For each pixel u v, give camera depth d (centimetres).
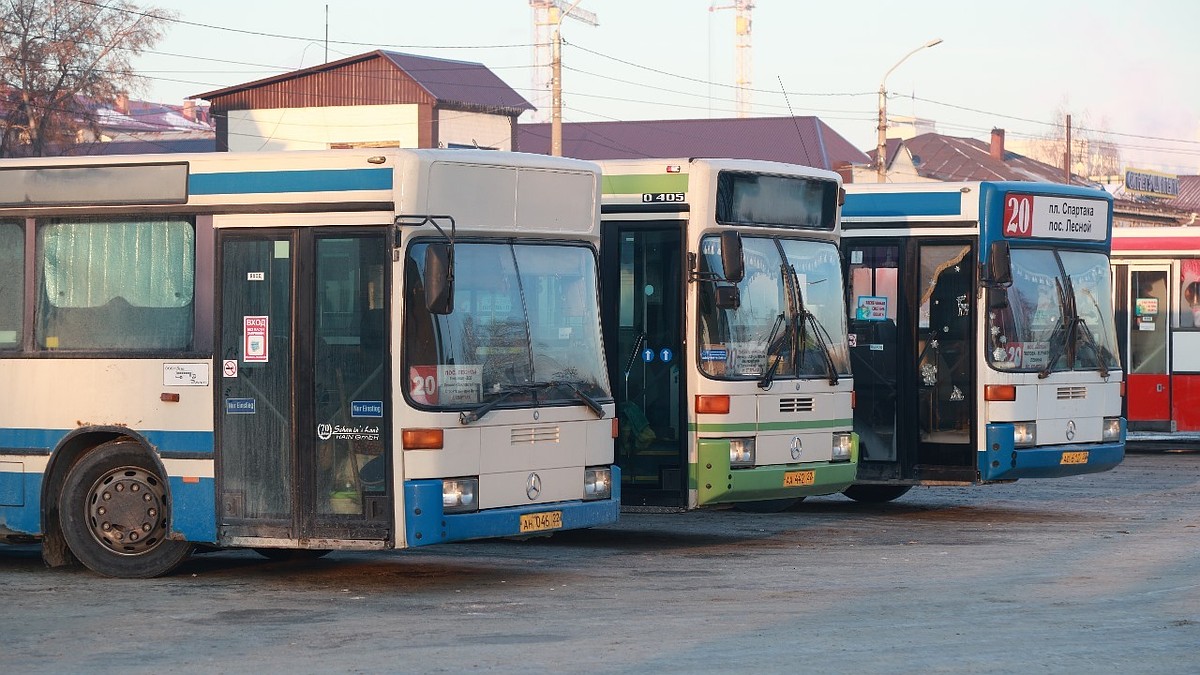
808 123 9331
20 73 7444
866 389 2261
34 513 1619
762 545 1889
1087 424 2269
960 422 2202
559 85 5159
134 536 1590
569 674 1110
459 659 1168
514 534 1517
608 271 1942
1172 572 1612
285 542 1502
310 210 1501
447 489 1466
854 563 1709
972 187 2197
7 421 1628
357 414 1477
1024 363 2202
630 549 1858
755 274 1939
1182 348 3112
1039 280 2238
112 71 7588
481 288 1518
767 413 1922
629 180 1930
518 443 1527
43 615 1384
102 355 1588
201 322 1545
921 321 2230
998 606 1400
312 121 8188
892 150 10588
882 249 2253
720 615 1360
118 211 1586
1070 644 1211
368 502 1471
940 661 1146
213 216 1542
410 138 8044
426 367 1470
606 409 1617
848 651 1187
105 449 1591
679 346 1902
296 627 1316
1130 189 10812
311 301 1497
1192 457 3145
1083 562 1697
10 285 1634
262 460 1515
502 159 1540
